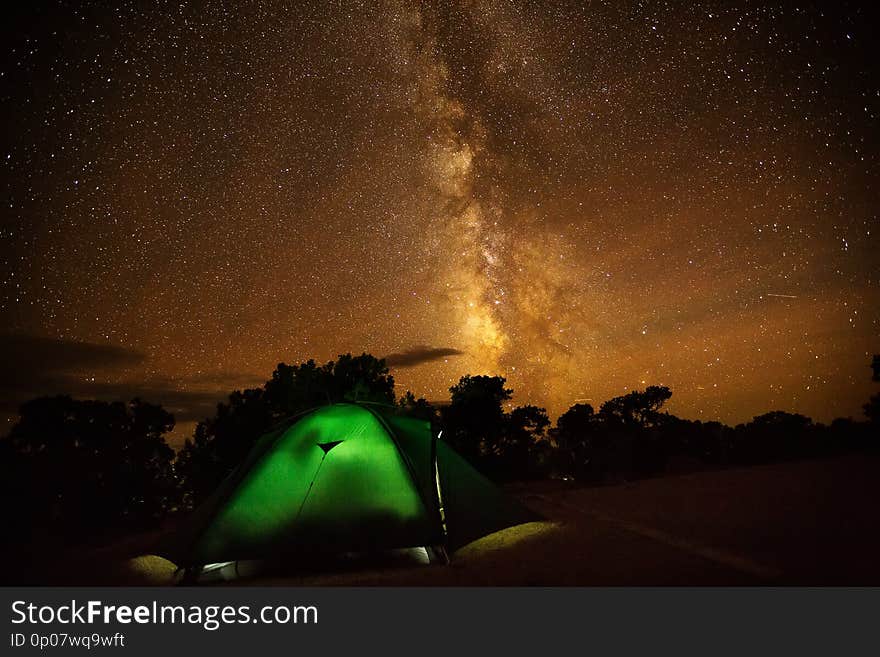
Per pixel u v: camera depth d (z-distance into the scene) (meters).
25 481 9.95
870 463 12.55
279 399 11.94
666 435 17.19
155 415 12.02
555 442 16.25
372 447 6.79
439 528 6.47
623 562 5.97
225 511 6.45
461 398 14.75
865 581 4.98
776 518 7.41
